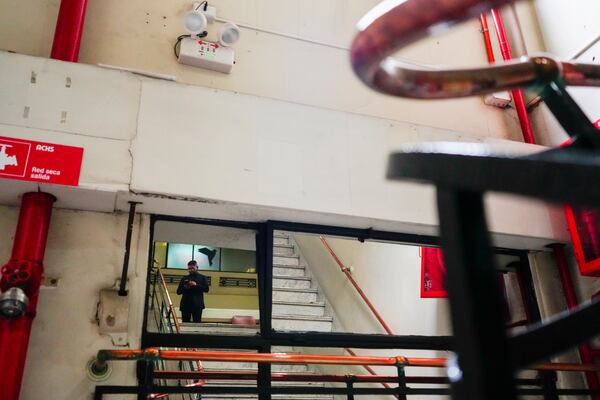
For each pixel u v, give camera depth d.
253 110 2.55
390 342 2.63
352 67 0.47
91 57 2.57
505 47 3.59
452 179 0.38
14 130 2.09
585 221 2.78
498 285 0.36
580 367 2.56
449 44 3.58
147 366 2.11
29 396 1.94
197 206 2.38
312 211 2.49
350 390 2.37
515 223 2.92
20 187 2.09
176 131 2.35
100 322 2.10
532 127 3.54
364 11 3.36
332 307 5.12
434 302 3.58
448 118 3.31
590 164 0.32
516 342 0.43
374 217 2.60
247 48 2.93
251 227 2.63
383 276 4.30
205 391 2.13
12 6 2.53
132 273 2.27
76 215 2.29
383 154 2.75
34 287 1.96
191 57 2.70
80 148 2.16
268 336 2.40
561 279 3.10
